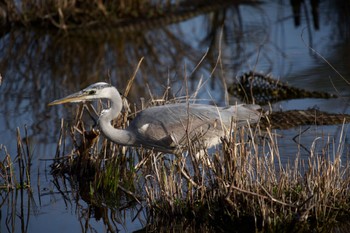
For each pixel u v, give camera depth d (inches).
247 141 447.8
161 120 423.2
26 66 765.9
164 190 404.2
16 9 902.4
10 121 588.4
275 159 461.4
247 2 999.6
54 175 480.1
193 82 673.6
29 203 444.1
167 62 761.0
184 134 421.4
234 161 385.7
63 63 772.6
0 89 684.1
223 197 391.2
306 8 960.3
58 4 898.1
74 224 412.8
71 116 591.2
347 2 953.5
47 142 532.1
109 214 425.1
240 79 655.1
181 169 399.9
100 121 424.8
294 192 401.1
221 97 626.2
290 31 855.7
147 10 936.9
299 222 377.4
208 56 776.3
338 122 538.0
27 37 872.3
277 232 377.4
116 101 422.9
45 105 628.7
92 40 857.5
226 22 915.4
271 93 633.6
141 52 807.1
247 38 839.7
